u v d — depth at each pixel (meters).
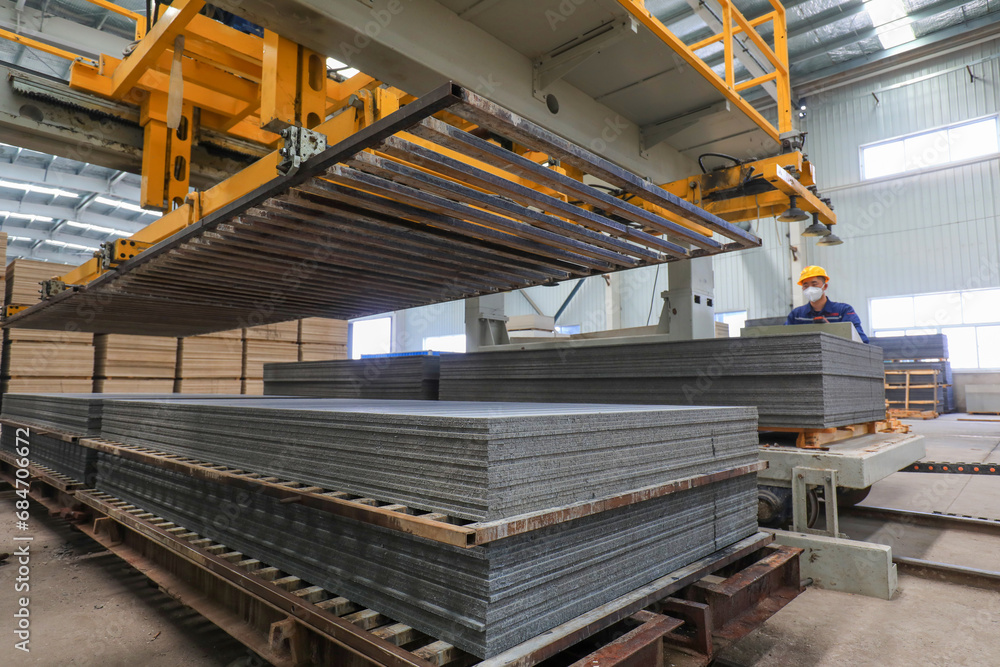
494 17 2.49
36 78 3.14
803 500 2.80
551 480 1.35
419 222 2.08
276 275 2.73
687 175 3.95
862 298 12.21
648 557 1.64
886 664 1.99
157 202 3.30
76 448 3.22
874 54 12.04
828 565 2.67
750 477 2.19
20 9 8.56
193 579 2.10
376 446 1.48
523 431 1.29
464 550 1.23
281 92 2.06
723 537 1.98
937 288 11.46
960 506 4.34
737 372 3.04
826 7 10.81
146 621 2.30
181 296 3.26
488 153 1.42
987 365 11.22
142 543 2.49
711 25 9.05
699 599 1.76
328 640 1.45
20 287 5.67
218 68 3.28
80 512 3.02
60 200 13.76
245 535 1.92
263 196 1.68
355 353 19.97
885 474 2.89
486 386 4.01
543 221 1.97
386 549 1.42
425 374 4.37
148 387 6.22
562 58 2.71
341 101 3.47
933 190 11.56
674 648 1.65
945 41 11.34
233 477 1.84
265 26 2.02
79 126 3.31
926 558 3.13
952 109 11.44
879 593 2.56
